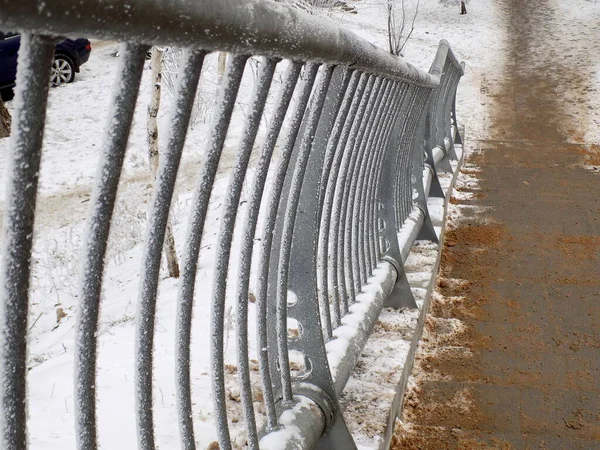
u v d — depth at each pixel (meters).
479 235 5.48
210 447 2.12
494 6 25.77
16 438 0.77
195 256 1.26
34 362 3.98
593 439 2.75
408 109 3.62
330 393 1.98
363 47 1.92
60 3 0.63
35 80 0.68
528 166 8.64
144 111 13.80
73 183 11.19
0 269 0.72
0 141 12.20
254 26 1.09
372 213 3.12
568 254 5.03
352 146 2.41
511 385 3.16
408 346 2.90
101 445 2.13
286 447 1.73
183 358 1.31
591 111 13.77
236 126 12.83
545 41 21.11
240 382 1.60
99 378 2.66
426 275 3.77
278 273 1.85
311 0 11.10
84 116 14.20
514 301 4.14
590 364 3.37
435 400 3.02
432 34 22.36
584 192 7.05
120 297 5.44
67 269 7.02
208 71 13.49
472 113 13.95
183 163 11.47
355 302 2.72
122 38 0.77
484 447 2.68
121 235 7.45
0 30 0.61
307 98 1.63
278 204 1.69
